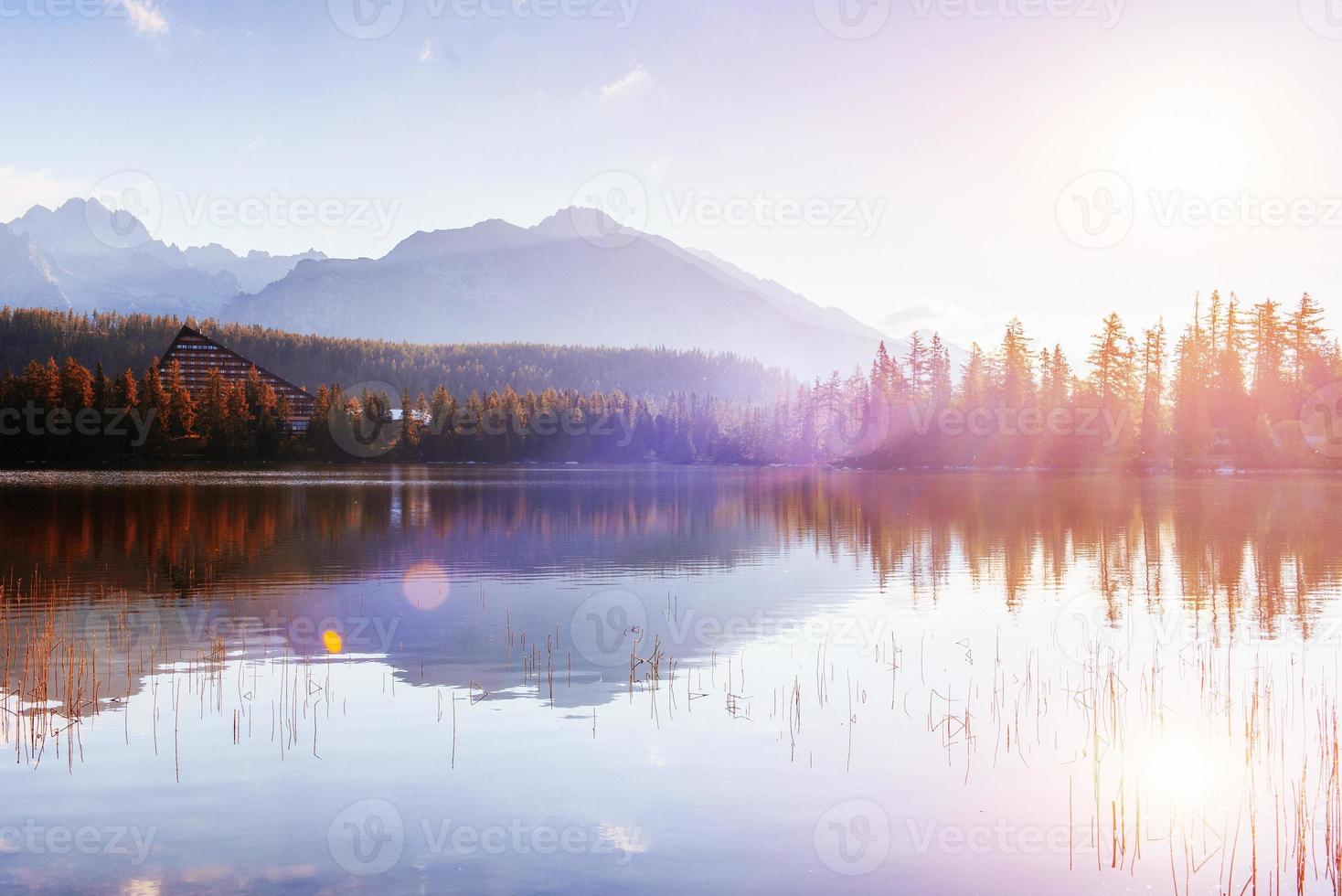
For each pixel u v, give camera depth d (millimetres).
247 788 11820
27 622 22109
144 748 13281
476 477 110312
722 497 69688
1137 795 11680
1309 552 33938
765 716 14875
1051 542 37594
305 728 14172
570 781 12078
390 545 37844
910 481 90125
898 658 18688
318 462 144125
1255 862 9875
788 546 37594
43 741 13539
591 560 33531
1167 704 15422
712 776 12273
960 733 14000
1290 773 12359
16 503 58188
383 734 13891
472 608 24172
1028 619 22547
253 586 27453
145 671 17578
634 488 84438
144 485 83250
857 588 27156
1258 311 93812
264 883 9383
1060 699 15758
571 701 15656
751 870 9703
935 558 33438
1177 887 9406
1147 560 32156
